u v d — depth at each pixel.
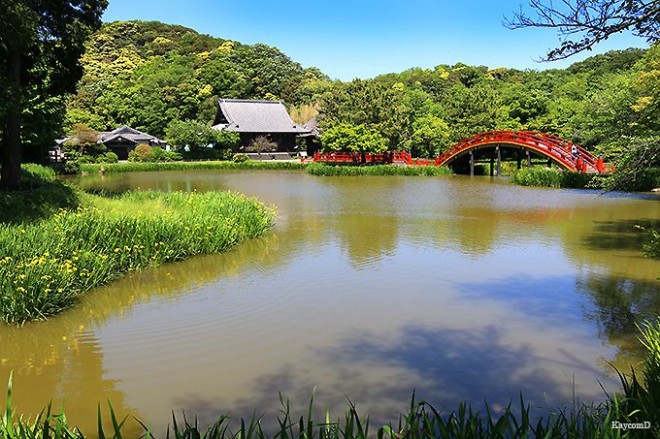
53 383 5.91
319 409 5.27
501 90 51.53
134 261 10.55
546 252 12.46
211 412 5.25
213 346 6.89
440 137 46.22
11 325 7.61
